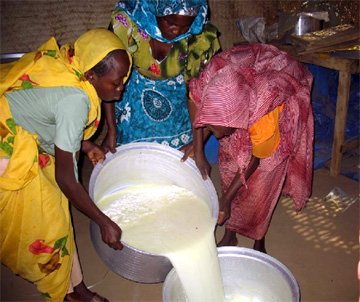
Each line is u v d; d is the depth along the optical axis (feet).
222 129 5.32
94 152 6.43
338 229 8.33
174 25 5.65
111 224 5.50
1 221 5.36
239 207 6.91
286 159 6.26
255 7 13.23
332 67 9.27
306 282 7.07
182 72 6.90
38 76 4.96
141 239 6.10
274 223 8.57
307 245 7.93
